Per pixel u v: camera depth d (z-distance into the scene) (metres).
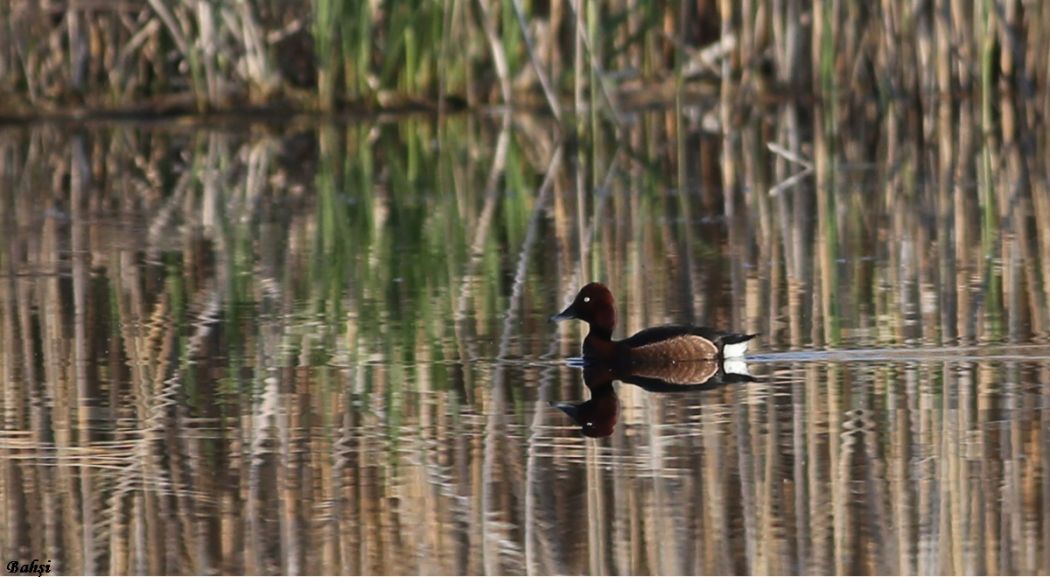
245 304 15.88
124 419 11.70
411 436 11.12
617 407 11.70
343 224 21.45
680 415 11.44
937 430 10.83
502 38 34.00
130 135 31.64
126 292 16.66
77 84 33.28
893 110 30.03
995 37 30.59
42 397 12.34
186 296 16.38
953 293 15.52
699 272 17.17
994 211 21.12
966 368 12.48
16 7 32.53
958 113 30.70
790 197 22.97
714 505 9.63
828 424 11.07
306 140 30.70
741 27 32.97
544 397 12.07
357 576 8.83
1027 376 12.16
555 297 15.94
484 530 9.38
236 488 10.20
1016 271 16.67
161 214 22.53
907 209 21.53
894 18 29.98
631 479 10.08
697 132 30.36
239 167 27.58
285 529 9.50
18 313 15.59
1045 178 23.97
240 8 32.81
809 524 9.31
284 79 33.91
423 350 13.70
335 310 15.48
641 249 18.86
